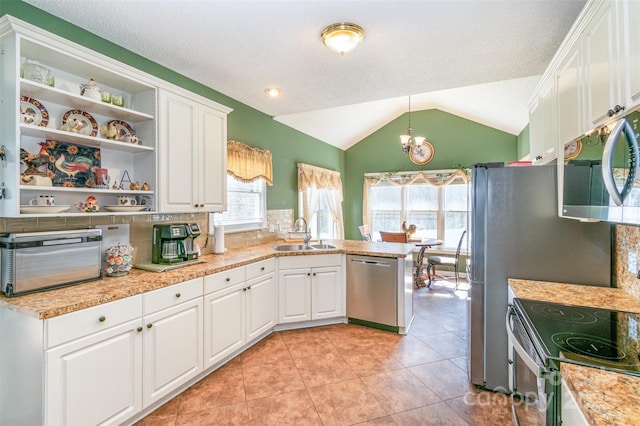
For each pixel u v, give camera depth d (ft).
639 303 5.18
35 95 5.89
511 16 6.23
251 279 9.05
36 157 5.98
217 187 9.18
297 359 8.51
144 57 8.02
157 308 6.27
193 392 6.97
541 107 7.82
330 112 15.83
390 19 6.36
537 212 6.60
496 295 6.89
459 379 7.53
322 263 10.80
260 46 7.48
